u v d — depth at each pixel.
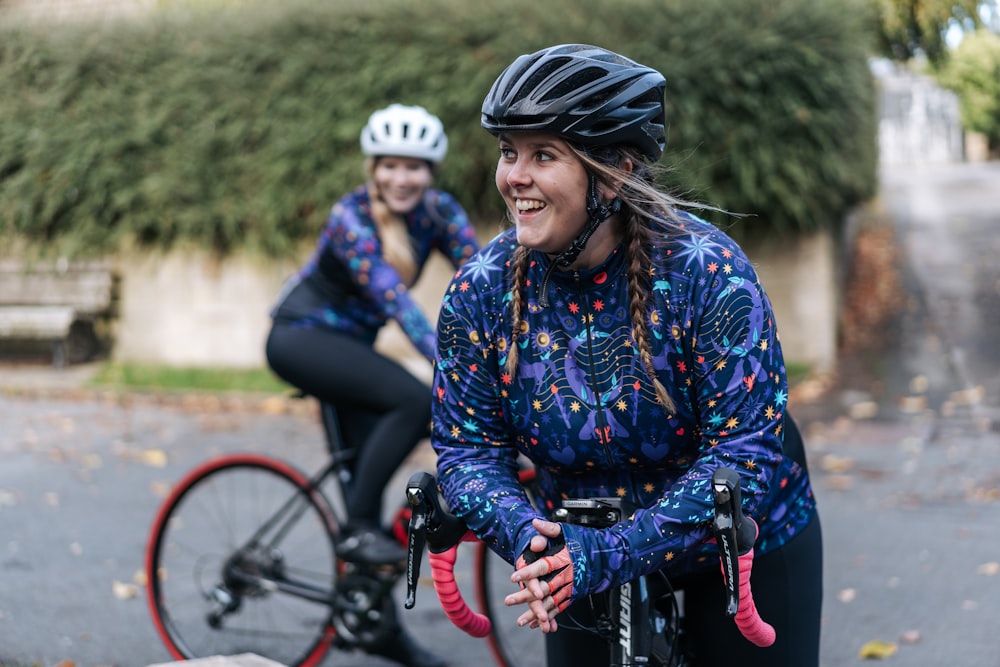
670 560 1.76
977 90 31.50
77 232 9.80
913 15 13.12
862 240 14.59
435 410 1.98
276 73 9.24
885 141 35.84
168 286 9.80
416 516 1.83
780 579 2.05
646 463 1.91
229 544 4.42
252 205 9.37
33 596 4.34
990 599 4.27
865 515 5.46
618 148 1.76
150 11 9.92
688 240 1.80
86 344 9.95
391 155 3.30
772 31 8.09
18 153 9.78
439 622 4.08
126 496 5.92
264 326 9.60
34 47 9.66
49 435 7.44
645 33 8.23
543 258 1.84
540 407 1.88
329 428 3.63
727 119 8.24
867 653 3.72
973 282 11.56
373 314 3.53
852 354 9.20
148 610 4.20
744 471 1.75
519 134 1.72
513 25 8.57
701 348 1.77
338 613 3.53
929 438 6.96
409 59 8.78
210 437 7.38
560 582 1.68
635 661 1.95
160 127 9.48
